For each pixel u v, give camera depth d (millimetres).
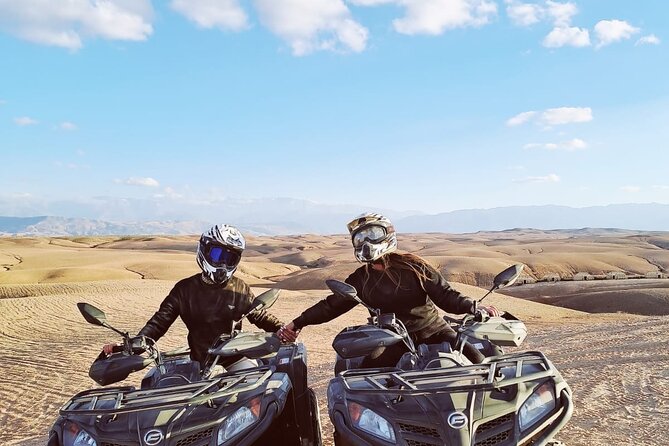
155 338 5711
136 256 129625
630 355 11930
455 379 4285
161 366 5168
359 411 4262
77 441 4199
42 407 11922
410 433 4027
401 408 4188
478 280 101812
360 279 5734
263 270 126562
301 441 5445
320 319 5836
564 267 131875
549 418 4164
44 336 22125
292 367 5438
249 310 5539
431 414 4027
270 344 5066
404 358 4953
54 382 14164
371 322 5414
